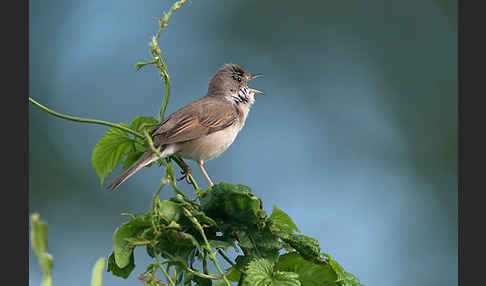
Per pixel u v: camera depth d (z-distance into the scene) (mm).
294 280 5836
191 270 6141
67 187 14062
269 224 6277
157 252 6180
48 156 14320
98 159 7434
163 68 7246
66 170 14289
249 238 6203
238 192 6203
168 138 8805
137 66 7211
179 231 6148
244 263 6129
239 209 6316
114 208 13836
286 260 6410
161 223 6180
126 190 13914
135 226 6141
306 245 6266
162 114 7262
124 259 6117
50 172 14094
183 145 9281
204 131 9406
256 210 6270
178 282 6305
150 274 6000
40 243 4426
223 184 6320
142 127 6469
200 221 6270
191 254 6293
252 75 11164
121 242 6113
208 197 6309
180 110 9664
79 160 14492
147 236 6164
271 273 5918
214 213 6379
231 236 6320
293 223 6633
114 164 7594
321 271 6367
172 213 6160
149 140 6281
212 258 5945
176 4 7270
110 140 7352
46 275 4422
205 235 6355
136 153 7875
